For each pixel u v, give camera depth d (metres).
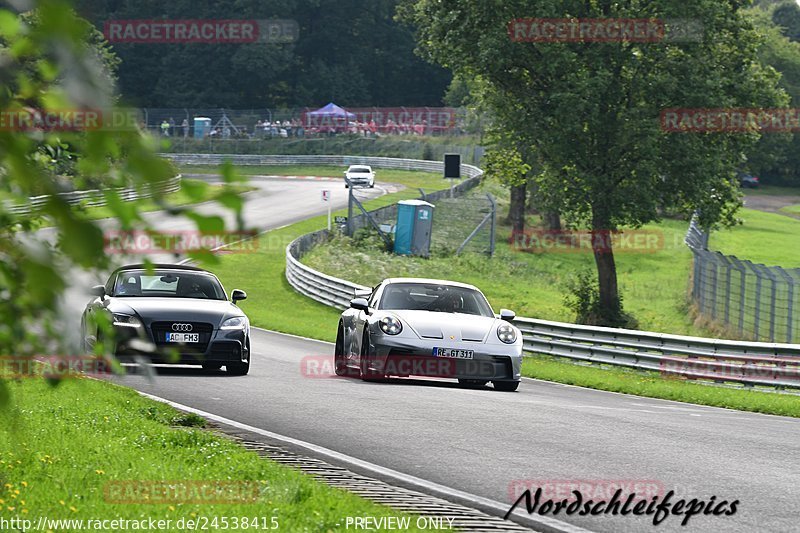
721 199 119.12
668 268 190.12
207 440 28.19
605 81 109.88
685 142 113.25
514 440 32.06
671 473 27.11
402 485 24.66
